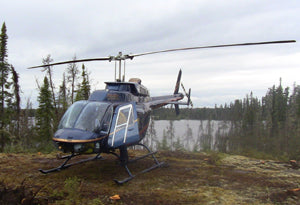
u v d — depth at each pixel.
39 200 4.86
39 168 7.83
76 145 5.84
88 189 5.84
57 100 34.09
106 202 5.05
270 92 54.19
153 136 15.09
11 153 11.01
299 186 6.55
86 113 6.48
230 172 7.99
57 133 6.15
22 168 7.78
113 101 7.36
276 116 49.00
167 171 7.95
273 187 6.44
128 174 7.27
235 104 45.31
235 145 18.31
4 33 32.25
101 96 7.46
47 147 12.57
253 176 7.54
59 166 8.02
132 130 7.14
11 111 30.56
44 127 29.64
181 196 5.56
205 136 16.80
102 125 6.30
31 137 25.75
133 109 7.38
